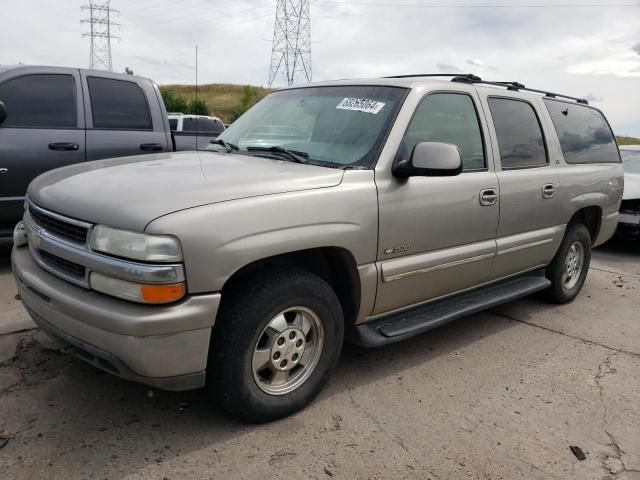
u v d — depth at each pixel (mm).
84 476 2459
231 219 2547
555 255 4977
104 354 2465
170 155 3635
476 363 3883
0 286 4914
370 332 3381
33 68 5641
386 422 3051
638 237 7844
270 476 2549
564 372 3822
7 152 5285
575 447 2916
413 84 3627
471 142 3914
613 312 5211
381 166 3217
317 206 2875
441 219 3547
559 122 4938
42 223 2891
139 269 2363
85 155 5719
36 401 3033
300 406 3059
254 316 2701
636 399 3484
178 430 2852
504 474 2668
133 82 6238
